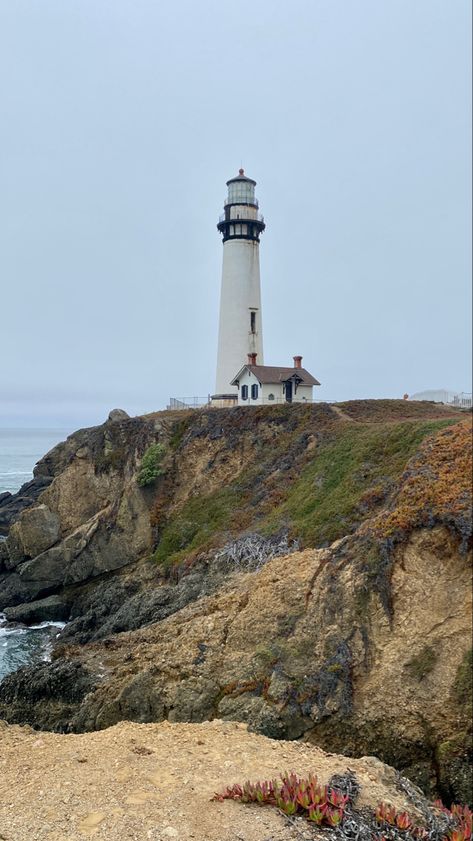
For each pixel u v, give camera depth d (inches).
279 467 1422.2
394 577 727.7
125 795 369.4
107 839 325.4
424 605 697.6
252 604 821.2
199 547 1289.4
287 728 669.9
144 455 1611.7
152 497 1561.3
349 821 337.7
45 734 488.4
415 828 338.0
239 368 2095.2
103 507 1674.5
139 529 1521.9
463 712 623.5
